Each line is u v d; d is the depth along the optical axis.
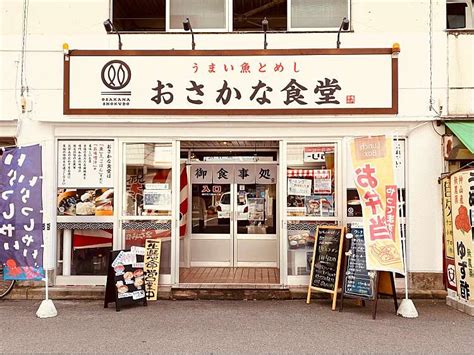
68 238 8.48
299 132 8.28
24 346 5.71
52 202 8.33
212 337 6.03
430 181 8.12
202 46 8.38
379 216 6.90
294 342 5.84
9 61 8.37
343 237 7.42
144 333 6.20
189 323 6.63
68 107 8.13
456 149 7.90
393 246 6.81
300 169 8.41
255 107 8.07
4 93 8.37
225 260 10.74
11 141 8.72
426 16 8.20
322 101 8.02
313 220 8.36
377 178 6.96
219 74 8.09
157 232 8.45
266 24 7.88
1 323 6.65
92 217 8.41
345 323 6.62
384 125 8.18
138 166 8.48
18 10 8.40
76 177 8.45
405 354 5.45
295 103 8.04
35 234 7.16
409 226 8.10
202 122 8.20
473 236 6.91
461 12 8.41
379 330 6.30
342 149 8.27
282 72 8.05
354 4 8.28
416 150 8.13
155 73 8.10
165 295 8.07
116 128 8.37
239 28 8.64
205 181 10.82
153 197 8.48
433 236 8.08
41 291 8.09
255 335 6.11
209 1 8.58
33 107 8.34
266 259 10.71
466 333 6.17
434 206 8.09
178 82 8.09
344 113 7.99
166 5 8.59
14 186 7.23
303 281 8.33
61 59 8.35
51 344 5.78
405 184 8.19
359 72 7.99
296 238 8.39
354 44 8.24
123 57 8.12
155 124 8.31
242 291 8.06
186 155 10.80
